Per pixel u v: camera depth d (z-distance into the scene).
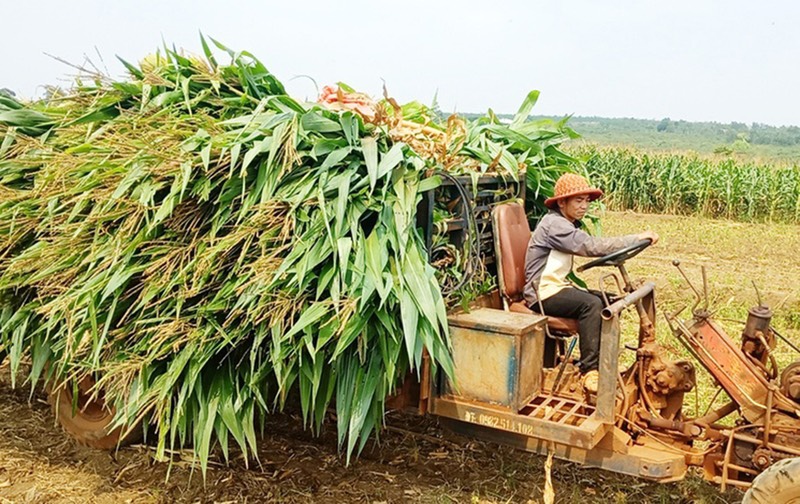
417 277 3.81
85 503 4.36
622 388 4.04
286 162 3.84
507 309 4.66
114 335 4.15
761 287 10.29
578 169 5.93
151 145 3.98
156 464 4.84
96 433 4.90
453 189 4.46
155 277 3.97
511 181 5.15
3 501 4.36
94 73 4.62
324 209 3.72
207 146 3.84
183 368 3.92
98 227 4.12
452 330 4.07
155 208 3.96
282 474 4.74
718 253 13.87
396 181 4.04
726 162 21.31
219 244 3.81
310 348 3.63
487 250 4.86
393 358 3.76
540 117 6.20
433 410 4.14
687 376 4.14
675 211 21.28
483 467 4.96
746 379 3.91
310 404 4.32
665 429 4.07
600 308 4.22
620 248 4.19
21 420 5.50
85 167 4.29
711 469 3.95
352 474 4.77
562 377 4.26
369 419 3.93
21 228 4.68
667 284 9.84
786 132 117.56
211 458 4.94
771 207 19.72
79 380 4.51
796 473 3.42
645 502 4.56
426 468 4.91
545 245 4.48
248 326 3.84
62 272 4.29
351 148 4.00
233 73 4.47
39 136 5.23
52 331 4.64
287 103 4.31
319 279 3.75
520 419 3.89
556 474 4.90
